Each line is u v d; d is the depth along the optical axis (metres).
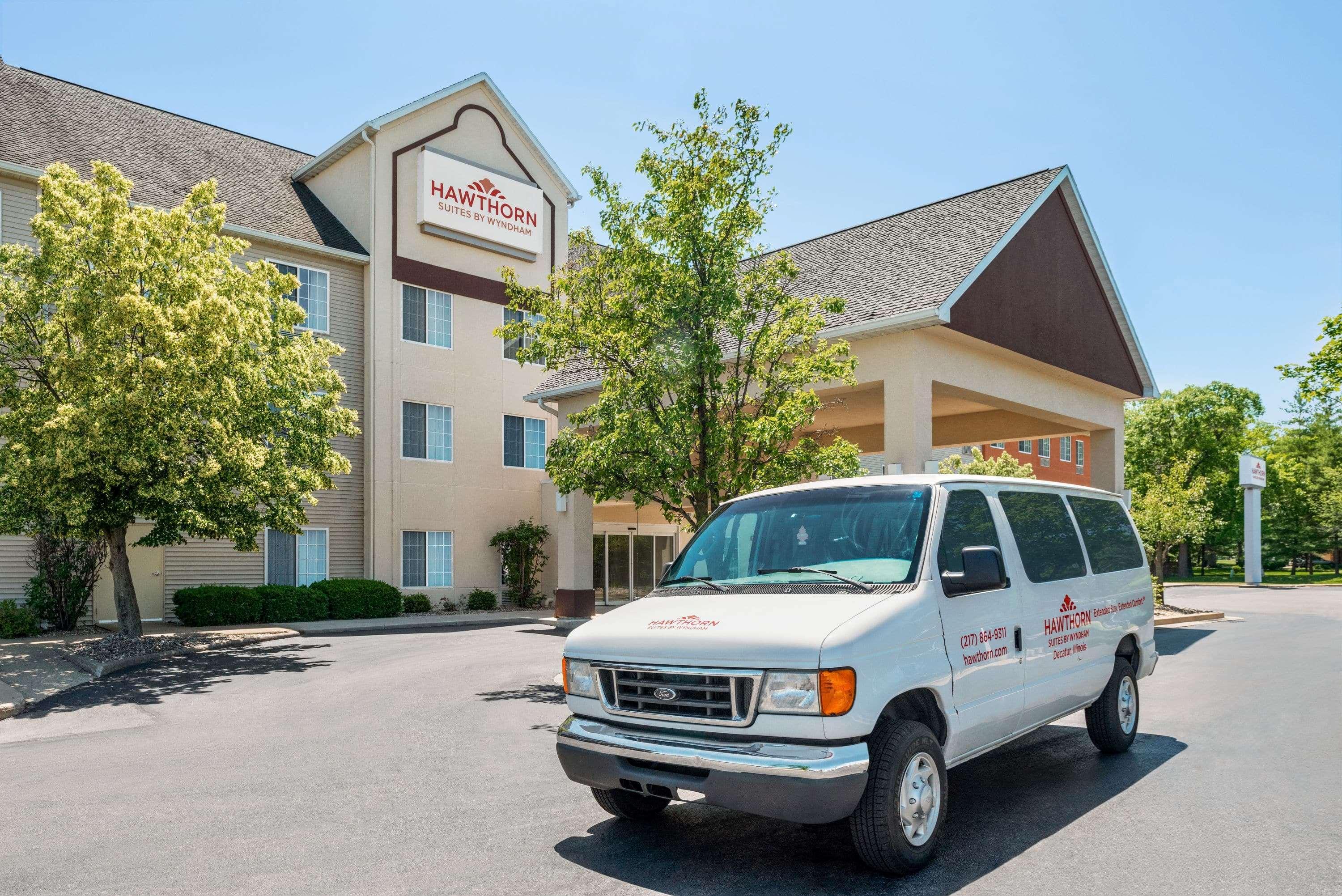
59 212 15.30
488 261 28.98
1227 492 59.19
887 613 5.00
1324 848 5.28
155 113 27.20
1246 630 20.11
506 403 29.22
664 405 12.00
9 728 10.31
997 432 22.34
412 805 6.53
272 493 17.42
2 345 16.12
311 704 11.38
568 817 6.17
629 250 11.48
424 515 26.81
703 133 11.48
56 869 5.19
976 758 7.73
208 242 17.12
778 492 6.52
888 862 4.77
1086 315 19.64
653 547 31.53
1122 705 7.77
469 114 28.66
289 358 18.31
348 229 26.94
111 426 14.81
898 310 15.15
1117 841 5.43
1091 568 7.43
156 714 10.98
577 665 5.57
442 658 15.59
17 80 24.36
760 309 11.96
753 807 4.63
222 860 5.30
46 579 19.84
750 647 4.80
